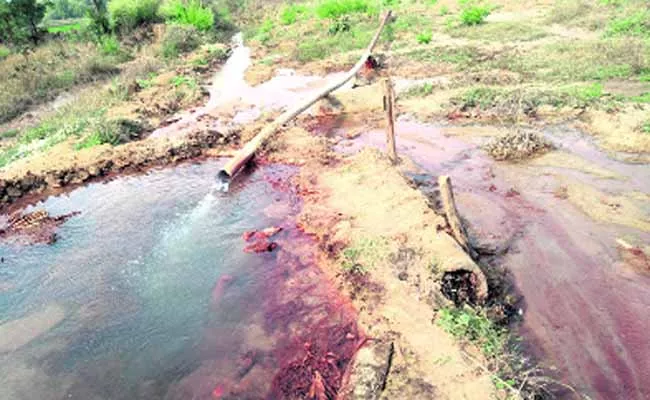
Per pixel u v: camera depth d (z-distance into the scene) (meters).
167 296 7.01
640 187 8.82
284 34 26.83
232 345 6.04
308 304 6.54
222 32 31.28
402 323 5.71
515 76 14.92
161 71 21.02
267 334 6.13
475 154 10.71
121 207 9.66
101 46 24.52
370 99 14.20
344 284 6.67
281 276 7.17
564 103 12.34
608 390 5.14
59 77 20.16
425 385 4.87
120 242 8.45
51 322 6.71
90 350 6.20
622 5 20.61
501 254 7.37
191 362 5.87
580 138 10.91
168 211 9.38
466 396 4.66
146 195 10.10
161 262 7.80
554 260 7.15
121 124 13.38
